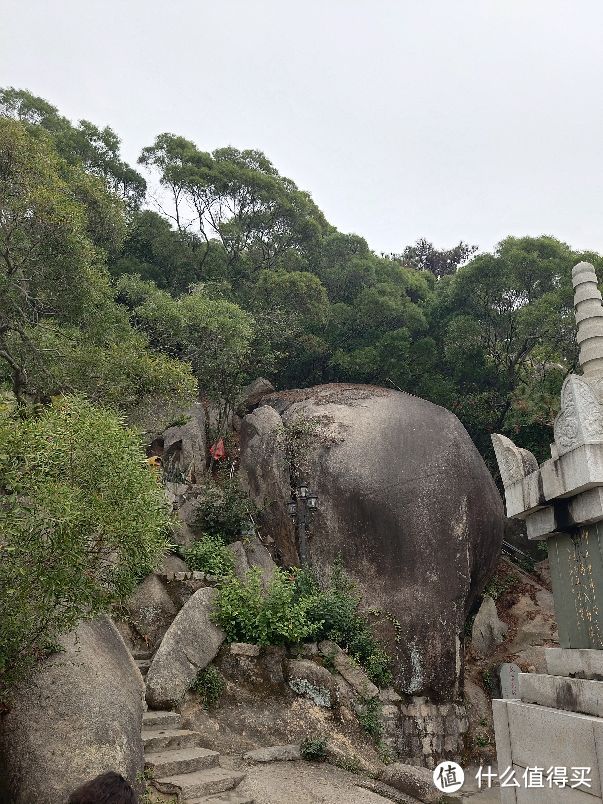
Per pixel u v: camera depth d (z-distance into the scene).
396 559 12.79
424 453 13.78
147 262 22.78
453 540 12.88
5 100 20.83
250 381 20.89
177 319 15.95
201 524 13.54
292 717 9.26
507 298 20.44
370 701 10.02
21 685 6.32
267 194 23.03
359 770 8.73
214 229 23.77
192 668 9.19
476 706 13.22
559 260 19.38
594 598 5.34
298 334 21.72
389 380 21.25
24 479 5.27
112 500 5.76
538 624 15.94
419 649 12.05
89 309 12.38
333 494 13.67
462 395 21.45
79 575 5.50
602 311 6.05
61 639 6.98
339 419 15.06
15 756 5.91
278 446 14.84
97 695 6.51
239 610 10.05
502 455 6.54
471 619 15.44
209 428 17.70
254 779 7.67
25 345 11.65
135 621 10.15
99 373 11.30
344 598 11.86
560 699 5.15
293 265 23.81
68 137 21.23
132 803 2.85
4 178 10.84
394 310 21.91
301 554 12.36
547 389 17.97
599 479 5.06
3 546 5.22
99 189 15.22
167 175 22.44
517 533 19.33
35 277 11.67
